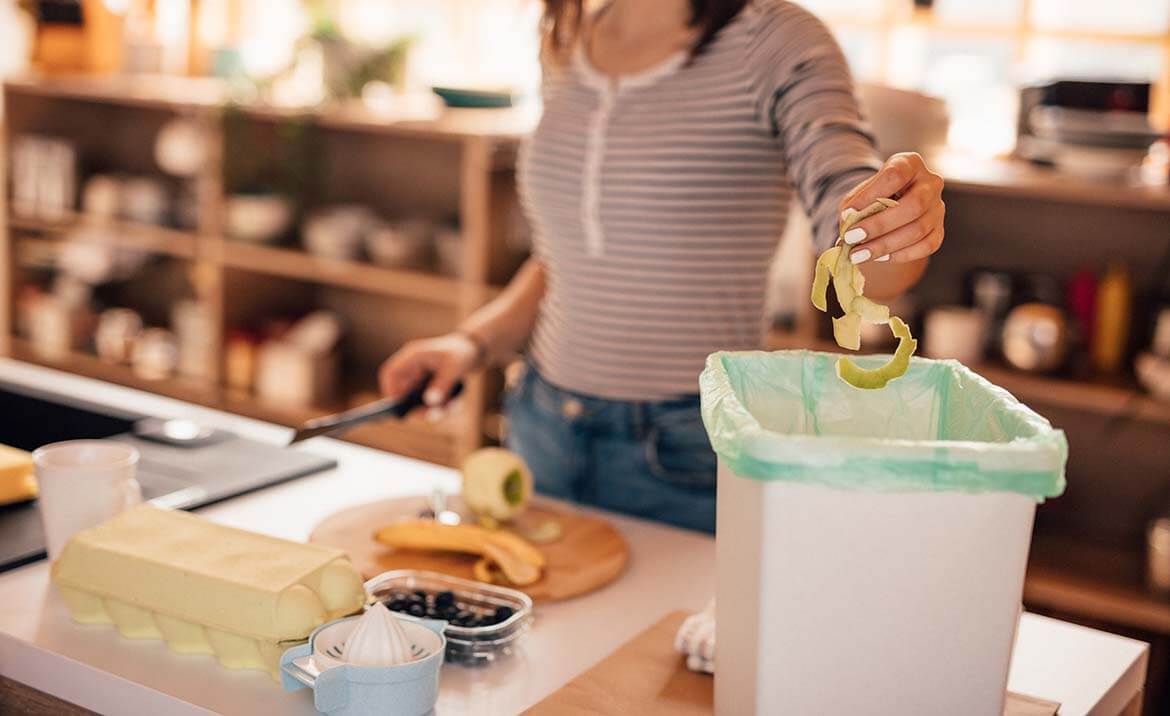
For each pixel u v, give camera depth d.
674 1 1.52
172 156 3.44
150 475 1.46
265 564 1.04
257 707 0.95
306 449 1.63
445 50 3.42
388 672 0.90
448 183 3.31
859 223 0.88
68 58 3.73
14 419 1.83
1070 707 1.03
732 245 1.53
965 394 0.91
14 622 1.10
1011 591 0.78
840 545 0.76
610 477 1.60
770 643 0.78
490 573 1.22
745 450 0.75
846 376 0.88
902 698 0.78
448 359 1.65
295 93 3.38
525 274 1.81
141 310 3.90
